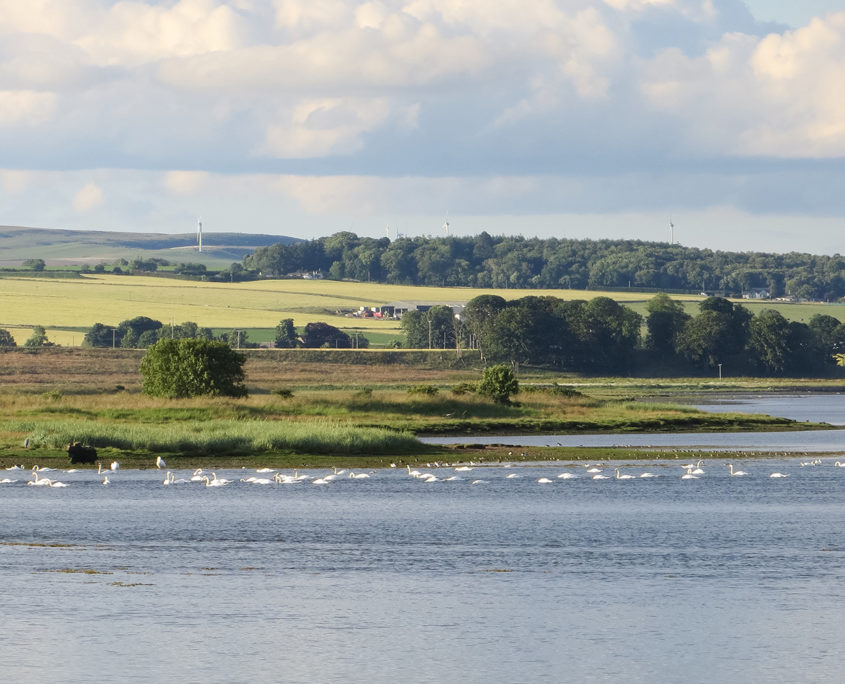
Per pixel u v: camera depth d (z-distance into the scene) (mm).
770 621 150750
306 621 151250
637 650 138125
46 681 125688
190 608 157500
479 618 153000
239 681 126438
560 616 154000
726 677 127625
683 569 183000
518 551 198750
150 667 130875
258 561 189875
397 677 127750
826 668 131000
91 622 149750
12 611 154750
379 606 159625
